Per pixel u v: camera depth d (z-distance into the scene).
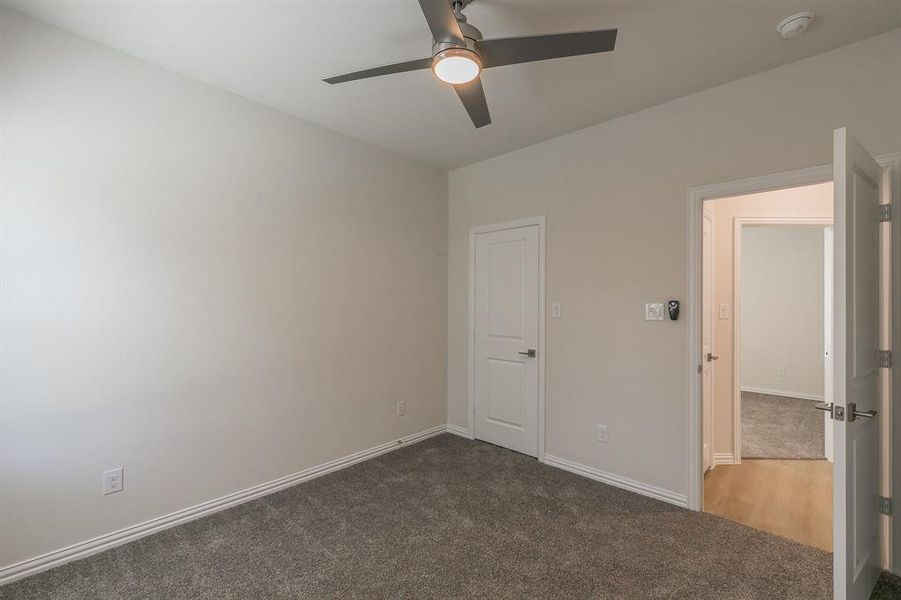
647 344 2.87
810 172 2.28
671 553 2.21
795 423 4.73
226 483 2.70
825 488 3.06
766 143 2.42
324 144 3.23
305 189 3.11
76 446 2.16
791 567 2.10
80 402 2.17
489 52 1.70
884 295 2.06
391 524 2.49
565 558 2.17
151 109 2.40
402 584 1.98
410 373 3.89
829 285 3.61
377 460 3.48
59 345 2.11
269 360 2.91
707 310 3.28
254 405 2.83
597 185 3.14
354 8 1.94
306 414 3.11
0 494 1.96
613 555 2.20
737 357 3.49
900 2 1.86
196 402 2.57
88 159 2.19
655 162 2.85
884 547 2.10
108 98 2.25
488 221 3.90
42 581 1.98
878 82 2.11
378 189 3.62
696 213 2.68
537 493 2.89
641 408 2.89
